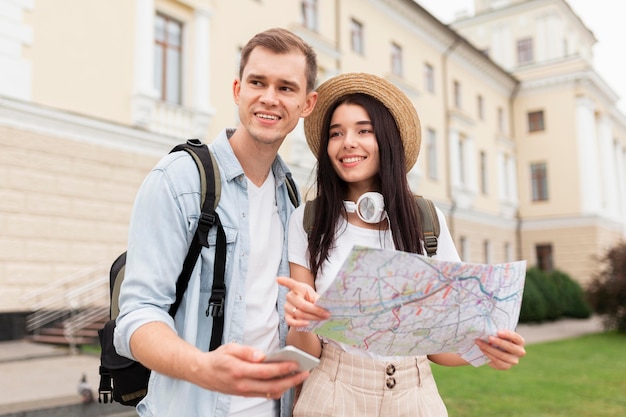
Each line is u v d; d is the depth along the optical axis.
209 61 11.98
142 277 1.40
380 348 1.50
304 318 1.36
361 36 17.77
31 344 8.34
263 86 1.65
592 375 7.83
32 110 8.84
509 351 1.54
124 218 10.10
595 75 26.00
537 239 26.47
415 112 1.94
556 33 27.58
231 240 1.60
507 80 26.31
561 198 26.06
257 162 1.73
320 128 2.00
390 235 1.87
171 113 11.05
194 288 1.53
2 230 8.46
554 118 26.52
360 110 1.87
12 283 8.54
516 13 28.73
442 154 21.36
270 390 1.13
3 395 5.06
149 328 1.29
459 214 21.98
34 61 9.00
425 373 1.82
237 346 1.14
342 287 1.27
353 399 1.71
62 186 9.23
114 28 10.18
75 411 4.85
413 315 1.39
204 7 11.80
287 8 14.44
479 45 29.80
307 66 1.70
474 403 5.78
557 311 20.98
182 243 1.50
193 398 1.50
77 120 9.44
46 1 9.20
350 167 1.86
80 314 9.12
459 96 23.14
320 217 1.83
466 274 1.36
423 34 20.80
